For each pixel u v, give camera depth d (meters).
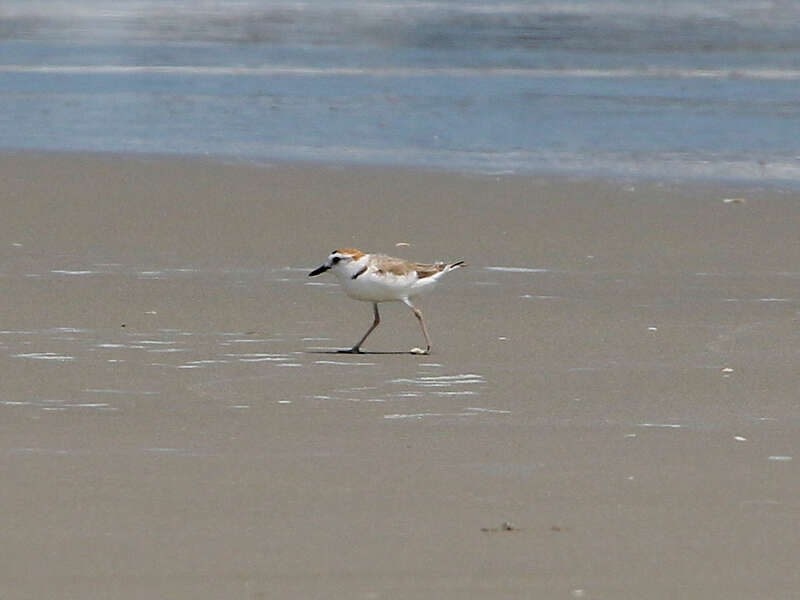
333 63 39.62
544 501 8.75
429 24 50.81
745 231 18.91
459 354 12.95
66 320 13.95
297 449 9.80
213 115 29.59
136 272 16.16
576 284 15.97
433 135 27.06
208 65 38.88
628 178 22.64
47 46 43.34
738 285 16.02
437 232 18.70
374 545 7.90
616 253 17.62
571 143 26.22
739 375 12.21
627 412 10.98
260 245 17.80
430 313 14.63
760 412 11.01
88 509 8.41
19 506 8.45
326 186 21.59
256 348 13.05
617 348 13.21
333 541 7.95
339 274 12.98
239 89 33.91
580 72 37.69
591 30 48.84
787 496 8.93
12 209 19.50
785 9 57.16
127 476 9.09
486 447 9.95
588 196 21.11
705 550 7.93
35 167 22.77
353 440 10.07
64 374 11.91
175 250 17.39
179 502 8.58
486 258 17.31
